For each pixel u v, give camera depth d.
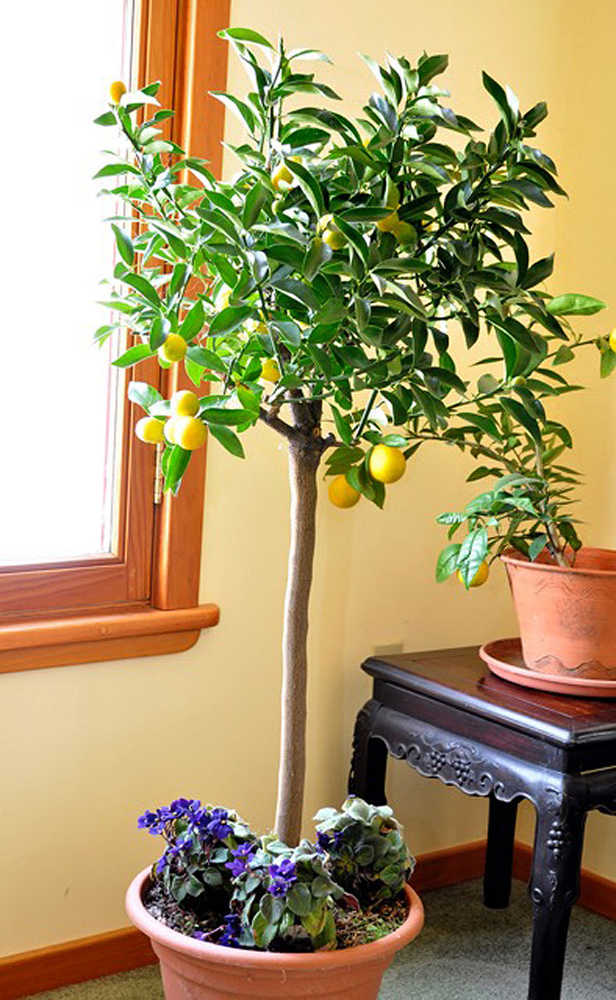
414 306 1.20
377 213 1.22
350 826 1.53
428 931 2.37
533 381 1.50
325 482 2.33
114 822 2.09
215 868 1.46
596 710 1.91
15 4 1.91
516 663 2.10
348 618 2.40
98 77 2.00
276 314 1.35
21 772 1.97
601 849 2.51
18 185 1.95
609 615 1.91
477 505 1.80
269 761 2.29
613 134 2.53
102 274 2.05
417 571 2.50
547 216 2.65
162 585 2.11
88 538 2.08
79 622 1.97
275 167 1.41
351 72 2.28
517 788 1.89
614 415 2.50
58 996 2.02
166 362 1.38
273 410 1.44
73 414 2.04
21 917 2.00
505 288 1.32
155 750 2.13
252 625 2.24
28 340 1.99
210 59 2.06
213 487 2.17
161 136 2.05
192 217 1.43
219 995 1.40
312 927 1.36
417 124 1.32
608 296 2.52
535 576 1.94
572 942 2.36
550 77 2.61
